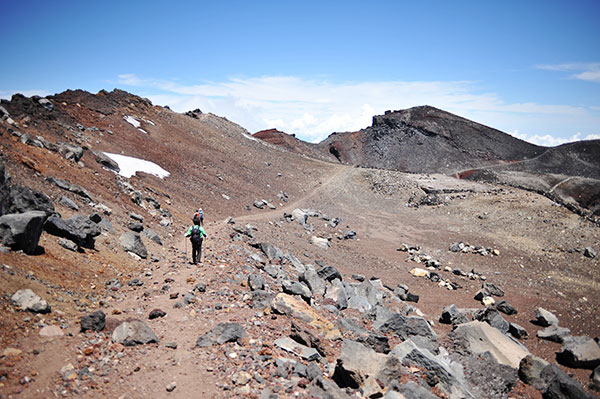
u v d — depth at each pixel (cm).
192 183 4353
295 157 8644
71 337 794
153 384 705
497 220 4653
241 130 10100
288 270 1966
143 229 1950
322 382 752
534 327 2134
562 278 3111
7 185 1178
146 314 1002
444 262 3419
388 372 915
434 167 15362
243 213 4103
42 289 934
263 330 984
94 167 2903
